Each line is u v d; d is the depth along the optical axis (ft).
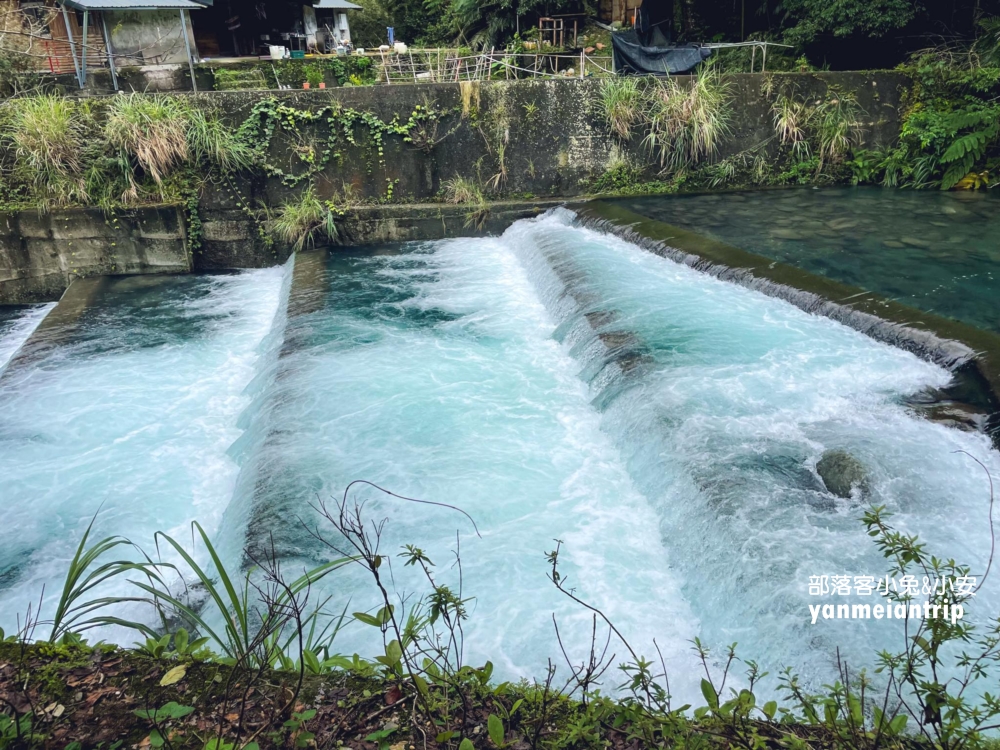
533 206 43.75
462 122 43.29
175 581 18.58
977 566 14.73
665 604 16.37
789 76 44.11
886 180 43.65
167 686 9.37
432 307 33.47
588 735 8.42
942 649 12.99
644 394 21.98
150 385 29.35
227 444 25.52
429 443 22.47
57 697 9.25
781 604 14.49
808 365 22.65
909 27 48.60
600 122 44.09
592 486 20.35
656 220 37.63
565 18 69.21
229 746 8.10
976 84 42.14
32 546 20.54
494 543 18.17
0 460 24.27
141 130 39.24
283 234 42.34
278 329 32.07
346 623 15.70
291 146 42.04
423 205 43.60
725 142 44.68
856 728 8.28
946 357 21.27
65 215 39.04
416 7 91.91
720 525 16.71
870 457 17.90
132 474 23.70
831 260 30.12
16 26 55.11
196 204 41.24
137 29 57.26
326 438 22.63
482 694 9.18
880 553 15.33
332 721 8.86
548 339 29.60
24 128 38.32
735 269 29.68
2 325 37.27
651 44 56.80
